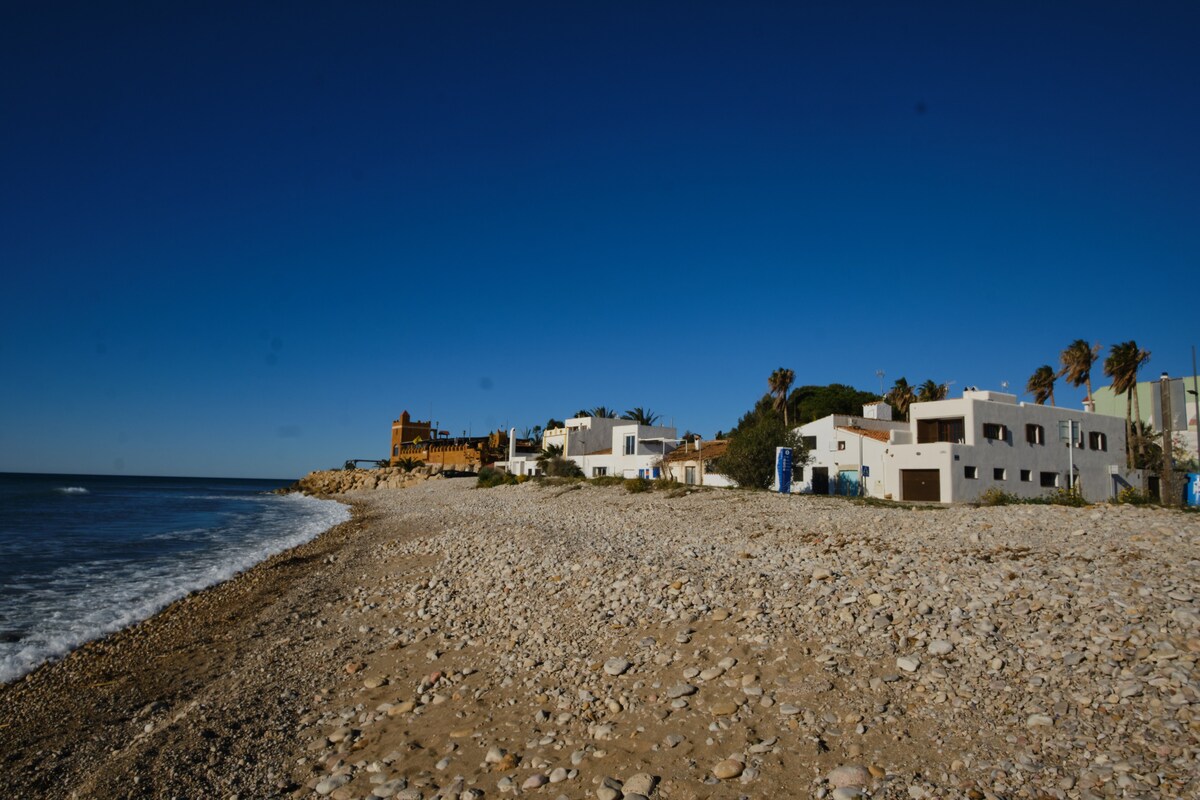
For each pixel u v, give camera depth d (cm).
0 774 849
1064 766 614
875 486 4162
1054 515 1909
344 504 7844
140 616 1722
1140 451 4700
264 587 2108
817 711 763
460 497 6462
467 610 1427
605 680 930
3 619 1666
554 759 739
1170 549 1291
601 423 7575
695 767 686
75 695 1139
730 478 4356
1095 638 852
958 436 3859
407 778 732
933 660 854
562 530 2694
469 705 916
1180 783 563
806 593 1181
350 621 1488
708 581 1337
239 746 849
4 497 7769
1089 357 5697
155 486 17000
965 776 616
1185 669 743
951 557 1369
